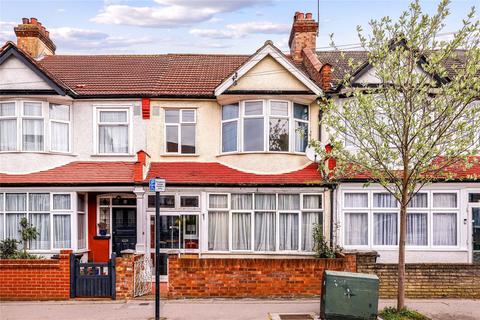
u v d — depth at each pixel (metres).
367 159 11.95
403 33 10.88
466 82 10.22
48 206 15.67
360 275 10.41
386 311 10.91
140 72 18.53
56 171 15.85
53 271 12.66
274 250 15.71
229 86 15.91
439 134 10.23
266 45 15.85
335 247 15.20
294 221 15.80
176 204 15.89
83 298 12.63
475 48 10.33
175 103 16.69
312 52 19.53
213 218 15.90
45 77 15.66
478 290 12.80
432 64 10.55
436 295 12.80
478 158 14.59
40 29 20.11
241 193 15.79
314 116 16.58
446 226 15.49
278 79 15.99
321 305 10.68
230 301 12.43
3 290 12.61
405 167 10.62
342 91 15.62
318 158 15.71
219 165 16.36
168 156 16.61
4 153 15.75
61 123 16.41
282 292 12.80
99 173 15.82
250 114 16.14
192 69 18.94
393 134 11.59
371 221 15.50
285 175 15.74
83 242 16.70
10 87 15.70
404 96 10.80
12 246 14.49
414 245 15.52
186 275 12.79
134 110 16.61
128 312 11.37
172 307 11.81
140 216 15.55
